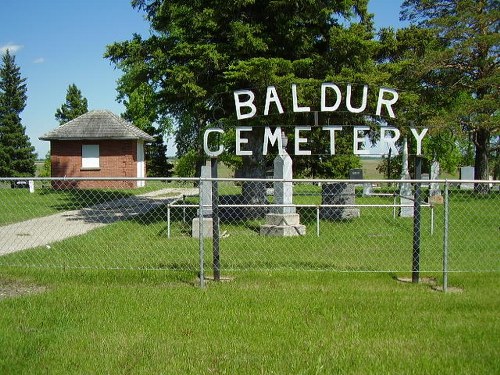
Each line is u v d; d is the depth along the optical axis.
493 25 27.66
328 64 14.09
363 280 7.54
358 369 4.36
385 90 11.20
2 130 40.66
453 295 6.72
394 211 16.19
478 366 4.43
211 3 13.50
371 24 15.53
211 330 5.34
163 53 14.49
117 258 9.20
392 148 11.44
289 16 13.62
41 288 7.12
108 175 31.27
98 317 5.72
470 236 12.41
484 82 26.33
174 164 42.62
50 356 4.59
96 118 31.73
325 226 13.98
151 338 5.09
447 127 24.95
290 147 18.81
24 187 28.66
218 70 13.86
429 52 24.78
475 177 31.44
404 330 5.37
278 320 5.66
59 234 12.42
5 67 42.69
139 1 15.31
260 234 12.30
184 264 8.59
